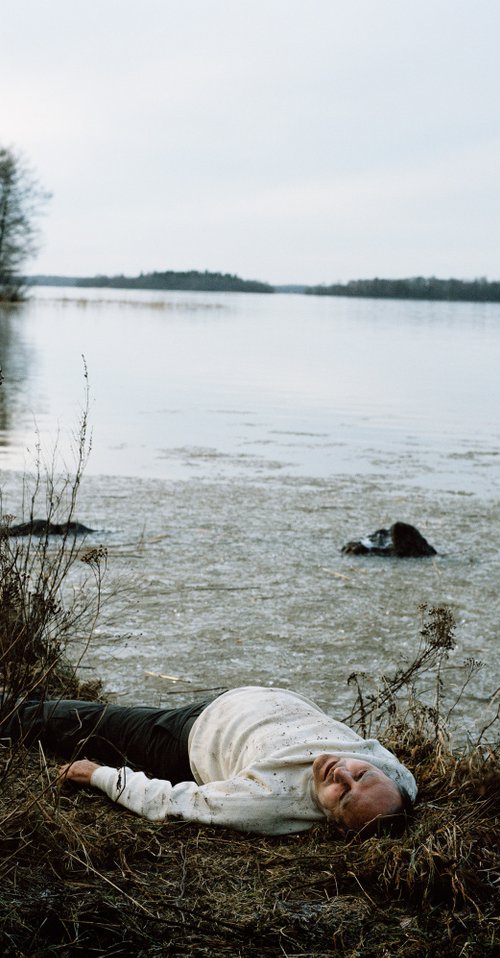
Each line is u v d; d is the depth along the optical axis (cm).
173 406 2019
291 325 6450
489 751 459
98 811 416
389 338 5125
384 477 1321
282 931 334
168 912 341
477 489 1260
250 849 391
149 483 1222
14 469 1244
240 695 468
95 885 351
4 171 7031
